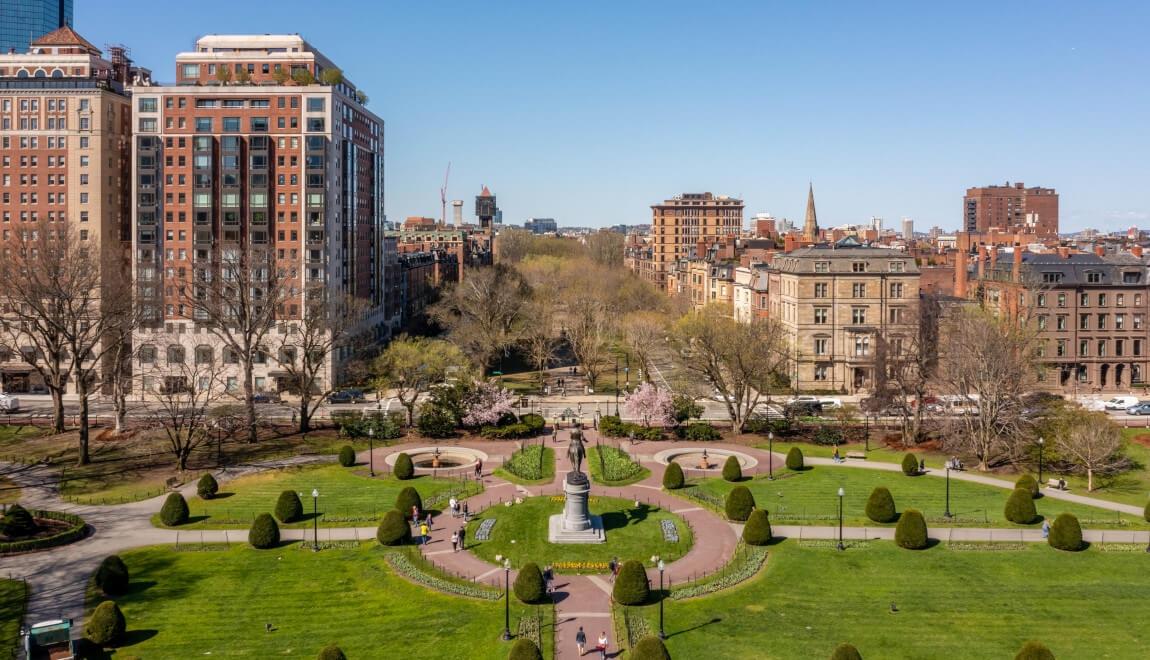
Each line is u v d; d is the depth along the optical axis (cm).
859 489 9119
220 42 16275
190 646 5662
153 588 6562
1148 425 11738
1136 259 14788
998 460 10250
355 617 6081
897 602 6278
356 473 9769
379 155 18538
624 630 5844
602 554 7231
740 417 11762
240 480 9475
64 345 12581
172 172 14512
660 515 8238
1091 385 14325
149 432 10338
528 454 10394
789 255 15312
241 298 11562
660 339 17025
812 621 5994
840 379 14412
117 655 5528
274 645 5669
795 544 7406
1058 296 14112
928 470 9925
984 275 15562
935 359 11669
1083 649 5594
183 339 14425
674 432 11638
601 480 9450
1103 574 6762
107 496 8906
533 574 6284
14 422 12188
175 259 14550
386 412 12731
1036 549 7294
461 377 12250
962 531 7719
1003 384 10075
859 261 14312
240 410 11388
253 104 14575
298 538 7612
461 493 8944
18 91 14825
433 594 6425
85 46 16488
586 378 15550
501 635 5769
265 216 14625
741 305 18400
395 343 13150
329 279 14800
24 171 14938
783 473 9806
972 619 6019
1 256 12006
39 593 6475
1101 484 9325
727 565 6962
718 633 5812
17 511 7706
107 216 15138
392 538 7388
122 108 15488
